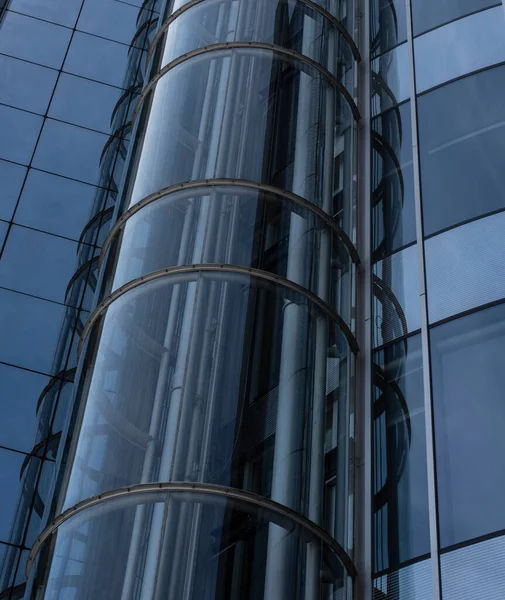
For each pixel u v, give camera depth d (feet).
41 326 63.00
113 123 76.07
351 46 56.03
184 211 44.04
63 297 64.80
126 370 39.29
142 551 33.45
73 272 66.23
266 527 34.40
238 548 33.58
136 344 39.96
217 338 38.91
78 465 37.86
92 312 44.34
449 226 45.01
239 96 48.70
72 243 67.72
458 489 37.45
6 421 58.29
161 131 49.08
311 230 44.14
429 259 44.57
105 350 40.98
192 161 46.24
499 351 39.96
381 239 47.06
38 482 56.34
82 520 35.47
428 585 35.81
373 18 58.44
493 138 46.98
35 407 59.41
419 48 53.98
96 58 80.28
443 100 50.39
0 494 55.36
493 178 45.39
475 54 51.21
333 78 51.98
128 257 43.88
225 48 51.52
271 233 42.91
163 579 32.55
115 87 78.69
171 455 35.60
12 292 63.98
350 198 48.32
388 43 56.18
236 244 42.06
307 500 35.96
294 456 36.78
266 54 51.01
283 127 47.78
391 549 37.55
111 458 36.73
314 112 49.42
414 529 37.50
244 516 34.35
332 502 37.19
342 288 43.80
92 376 40.68
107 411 38.50
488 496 36.58
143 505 34.60
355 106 52.75
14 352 61.26
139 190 46.83
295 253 42.75
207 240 42.24
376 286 45.55
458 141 48.03
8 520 54.49
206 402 37.01
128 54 81.41
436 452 38.83
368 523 38.42
